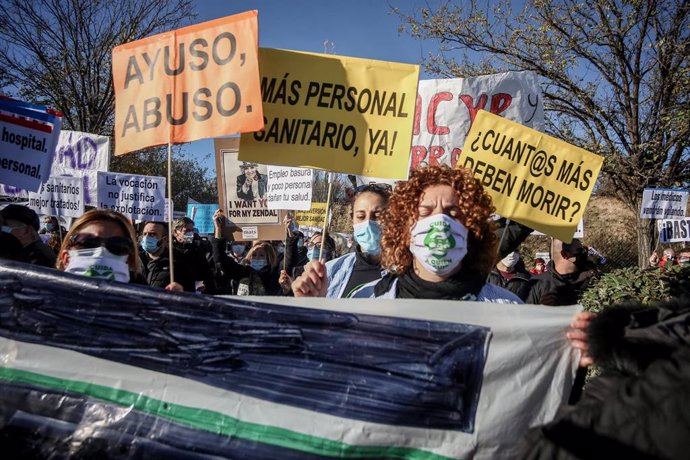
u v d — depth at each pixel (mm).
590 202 16391
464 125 4266
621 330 1597
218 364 2043
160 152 20328
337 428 1957
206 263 5758
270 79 3141
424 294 2422
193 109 3125
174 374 2049
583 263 3727
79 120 16828
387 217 2590
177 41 3172
